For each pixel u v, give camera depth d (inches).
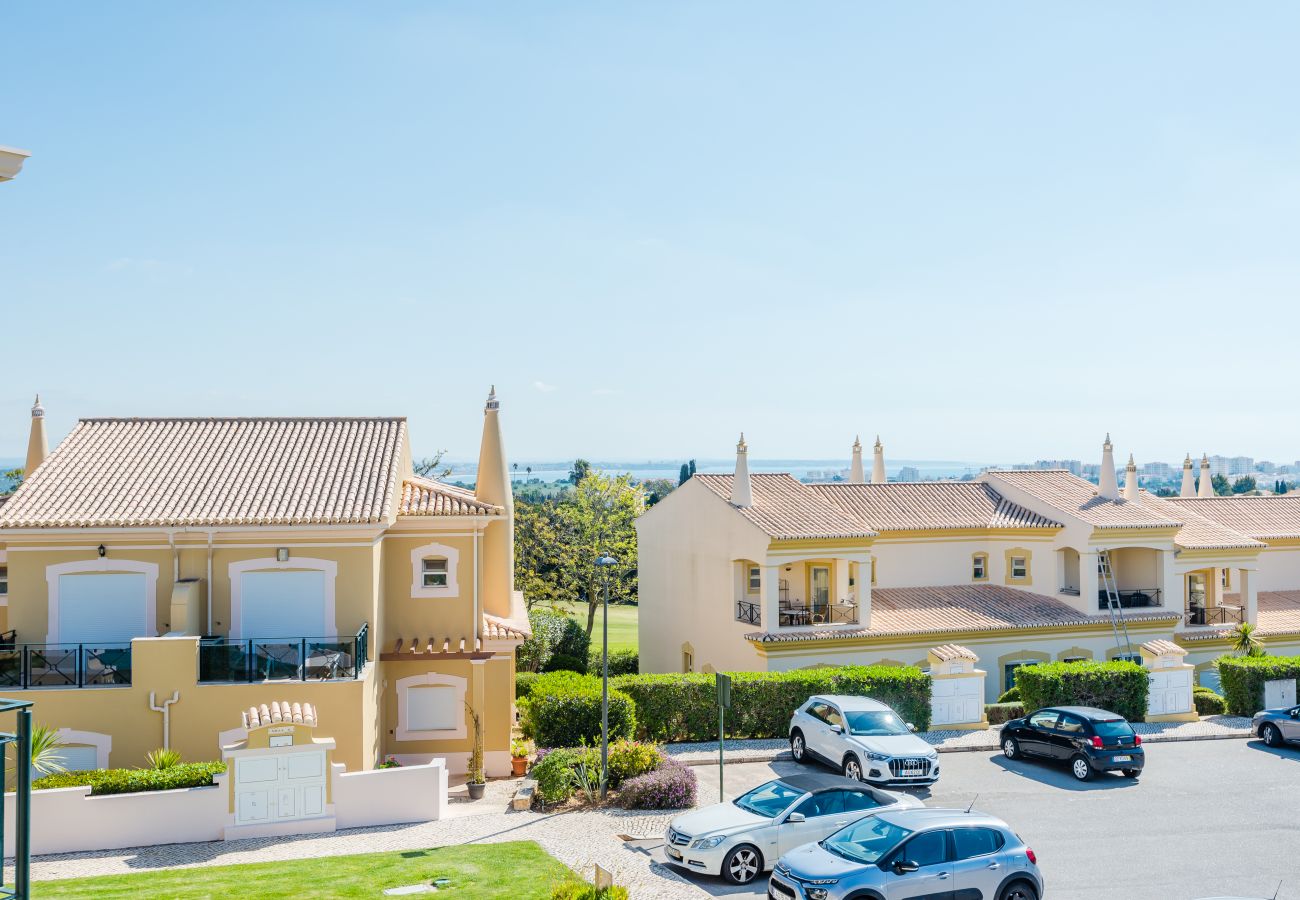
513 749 1061.8
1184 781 956.0
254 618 994.1
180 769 801.6
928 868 588.4
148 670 908.0
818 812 704.4
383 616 1059.3
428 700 1064.8
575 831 792.9
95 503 997.8
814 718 997.2
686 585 1605.6
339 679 929.5
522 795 885.8
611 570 2309.3
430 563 1091.9
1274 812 854.5
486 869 675.4
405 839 773.9
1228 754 1069.8
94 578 987.3
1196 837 783.7
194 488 1033.5
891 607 1480.1
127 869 706.8
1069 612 1491.1
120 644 986.7
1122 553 1642.5
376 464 1093.1
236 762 790.5
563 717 1021.8
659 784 853.2
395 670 1059.3
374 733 991.0
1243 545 1577.3
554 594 2288.4
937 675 1167.6
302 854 737.0
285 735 802.2
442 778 855.7
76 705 902.4
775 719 1117.1
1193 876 697.6
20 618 978.7
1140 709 1203.2
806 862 602.9
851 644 1382.9
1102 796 902.4
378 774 821.9
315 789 805.9
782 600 1478.8
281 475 1066.1
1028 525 1569.9
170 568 993.5
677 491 1646.2
